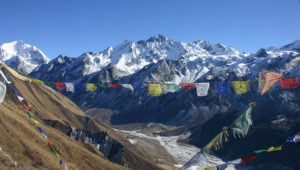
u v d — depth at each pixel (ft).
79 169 210.79
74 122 526.57
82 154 240.12
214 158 507.30
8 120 198.08
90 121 545.03
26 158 172.04
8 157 145.18
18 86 462.19
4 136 174.70
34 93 515.91
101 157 278.67
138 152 496.64
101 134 423.64
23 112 292.20
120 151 384.68
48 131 246.68
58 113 526.98
